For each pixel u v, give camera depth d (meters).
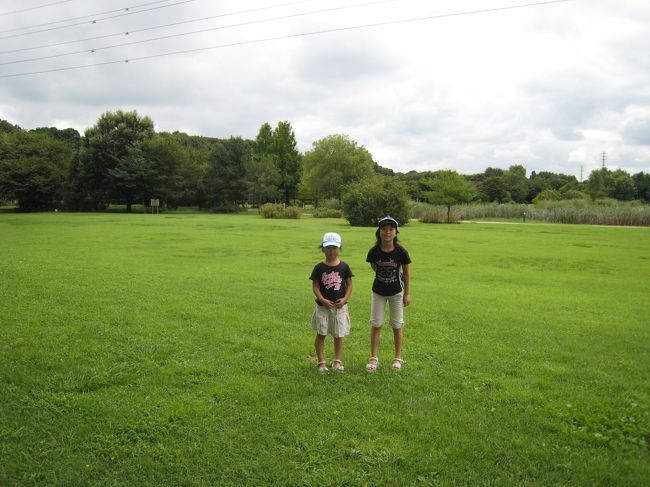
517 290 10.71
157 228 29.23
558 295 10.15
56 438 3.62
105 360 5.19
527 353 5.84
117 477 3.19
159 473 3.22
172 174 63.97
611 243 23.17
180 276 11.11
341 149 69.00
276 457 3.41
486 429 3.82
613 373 5.20
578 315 8.12
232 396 4.35
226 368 5.05
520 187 87.44
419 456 3.44
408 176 110.50
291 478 3.17
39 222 34.75
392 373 5.04
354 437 3.68
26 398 4.20
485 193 84.12
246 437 3.66
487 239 24.91
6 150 64.00
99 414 3.98
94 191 62.47
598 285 11.80
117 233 24.91
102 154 61.12
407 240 24.03
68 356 5.25
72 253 15.63
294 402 4.25
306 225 35.31
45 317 6.76
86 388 4.48
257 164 66.19
